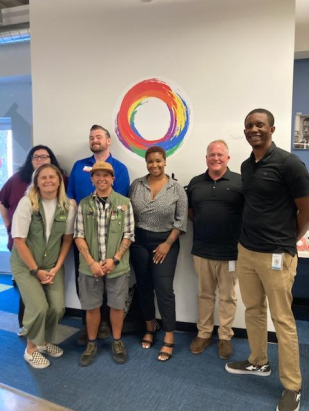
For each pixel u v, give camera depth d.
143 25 2.65
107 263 2.20
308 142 3.61
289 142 2.39
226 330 2.40
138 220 2.39
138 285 2.50
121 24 2.70
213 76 2.52
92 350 2.34
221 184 2.28
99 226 2.25
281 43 2.36
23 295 2.24
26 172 2.86
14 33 3.54
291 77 2.36
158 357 2.33
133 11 2.66
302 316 3.10
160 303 2.38
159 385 2.05
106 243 2.25
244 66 2.45
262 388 2.01
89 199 2.28
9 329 2.85
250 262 1.92
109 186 2.27
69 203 2.36
